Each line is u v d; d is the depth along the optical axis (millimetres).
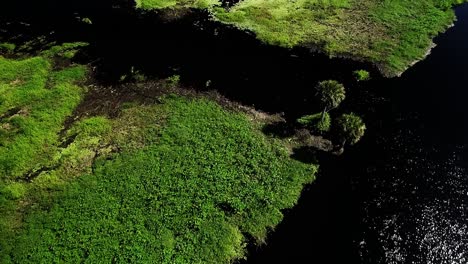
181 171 48562
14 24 74812
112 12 77438
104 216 44438
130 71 64375
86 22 74875
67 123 56469
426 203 45062
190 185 47125
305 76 63031
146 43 70188
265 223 44094
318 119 55125
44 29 73750
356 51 66688
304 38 69438
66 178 49000
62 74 63969
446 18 73625
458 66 63812
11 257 41375
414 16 74312
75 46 69625
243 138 52688
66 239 42531
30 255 41375
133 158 50438
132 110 57750
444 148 51281
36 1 80312
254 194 46406
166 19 74938
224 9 76562
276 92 60469
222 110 57250
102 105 58875
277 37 69188
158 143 52375
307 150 51656
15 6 79125
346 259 40531
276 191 46875
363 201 45562
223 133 53531
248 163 49625
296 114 56781
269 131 54062
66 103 58938
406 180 47625
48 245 42188
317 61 65500
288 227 43781
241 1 79000
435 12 75000
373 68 63812
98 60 66938
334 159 50594
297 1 78562
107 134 54281
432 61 64875
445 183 47125
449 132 53375
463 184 46906
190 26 73250
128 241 42219
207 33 71625
